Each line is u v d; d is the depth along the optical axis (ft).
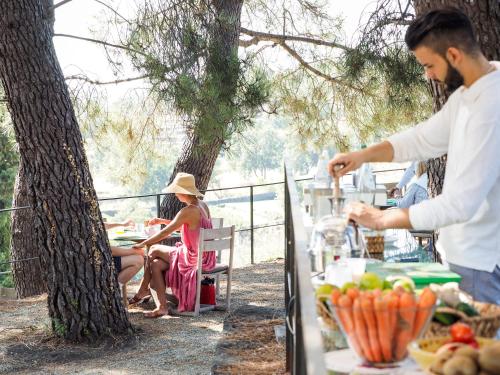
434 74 8.72
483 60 8.46
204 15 27.89
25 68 21.15
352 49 25.45
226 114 27.61
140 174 33.37
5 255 53.83
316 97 33.60
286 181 13.12
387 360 6.08
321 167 13.47
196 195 24.72
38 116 21.30
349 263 8.64
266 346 15.85
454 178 8.36
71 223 21.68
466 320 6.42
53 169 21.50
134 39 27.22
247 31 34.63
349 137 33.99
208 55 27.58
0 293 38.68
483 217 8.69
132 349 21.11
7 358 20.54
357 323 6.05
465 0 15.24
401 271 8.78
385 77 25.88
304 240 6.93
